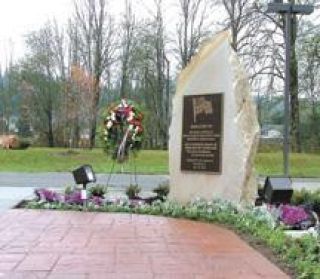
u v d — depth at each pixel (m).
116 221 9.83
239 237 8.45
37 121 44.16
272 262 6.85
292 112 36.22
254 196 10.99
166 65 43.78
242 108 11.03
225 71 11.26
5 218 10.00
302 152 37.41
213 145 11.28
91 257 7.01
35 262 6.71
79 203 11.50
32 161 30.16
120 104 13.58
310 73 33.44
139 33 43.81
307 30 32.47
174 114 12.23
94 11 43.62
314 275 5.92
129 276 6.13
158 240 8.16
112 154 13.65
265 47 31.42
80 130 40.47
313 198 11.79
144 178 23.00
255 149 11.02
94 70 43.03
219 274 6.27
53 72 44.16
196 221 9.95
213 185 11.22
